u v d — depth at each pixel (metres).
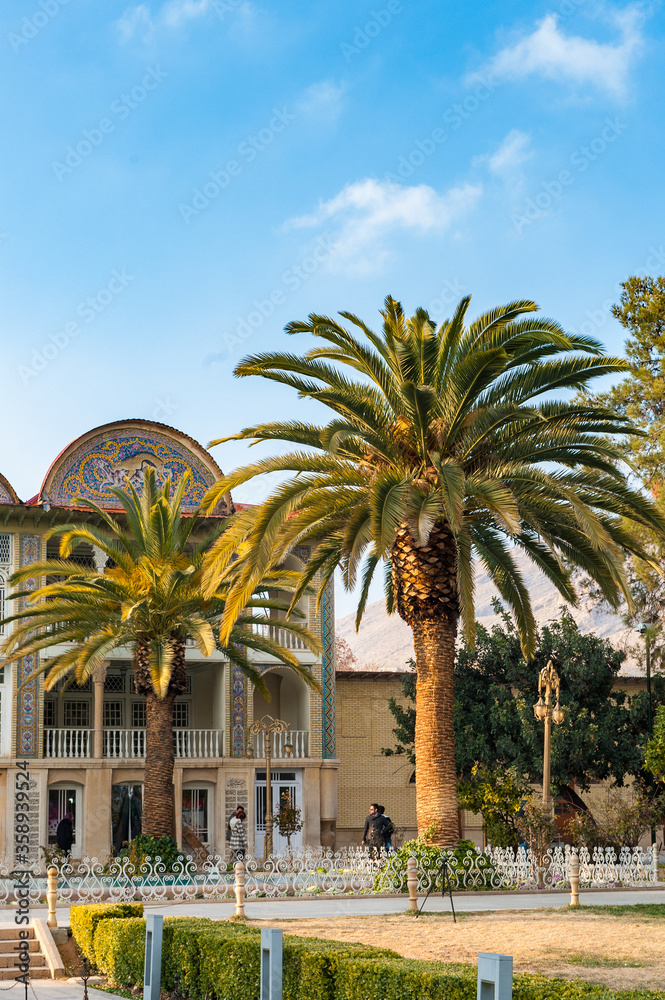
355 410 21.52
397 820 40.38
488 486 20.72
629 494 21.95
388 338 22.42
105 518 29.83
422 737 22.84
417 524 21.92
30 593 28.97
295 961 11.79
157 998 13.51
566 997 9.60
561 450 22.28
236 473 22.05
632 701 35.81
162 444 36.22
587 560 23.27
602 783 41.03
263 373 21.77
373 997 10.81
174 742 34.84
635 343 37.16
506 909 19.62
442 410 22.33
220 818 34.25
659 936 15.77
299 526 21.59
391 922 17.58
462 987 10.01
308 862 25.28
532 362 22.06
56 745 34.03
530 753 35.12
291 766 35.69
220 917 18.52
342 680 40.94
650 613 36.16
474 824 39.97
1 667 32.97
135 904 16.92
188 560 29.58
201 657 35.09
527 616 24.41
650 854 26.52
